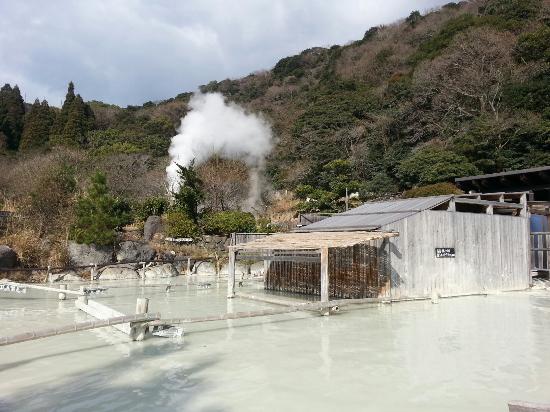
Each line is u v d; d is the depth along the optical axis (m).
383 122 36.81
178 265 23.03
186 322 8.57
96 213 21.11
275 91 68.00
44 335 6.84
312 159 39.78
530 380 5.76
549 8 37.84
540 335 8.41
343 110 44.34
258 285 18.52
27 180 28.30
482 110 31.42
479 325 9.42
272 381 5.79
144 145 49.28
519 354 7.04
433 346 7.61
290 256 15.30
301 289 15.47
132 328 8.04
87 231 20.77
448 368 6.31
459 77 34.47
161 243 24.77
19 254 19.62
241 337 8.40
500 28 38.25
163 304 13.12
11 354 7.18
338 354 7.11
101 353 7.23
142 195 33.81
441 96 34.31
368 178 35.12
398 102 40.09
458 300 13.17
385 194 31.16
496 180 22.12
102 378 5.95
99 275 20.38
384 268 12.54
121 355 7.10
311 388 5.51
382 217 14.00
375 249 12.76
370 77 53.97
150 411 4.82
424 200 14.75
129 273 21.11
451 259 13.90
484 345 7.64
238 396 5.25
